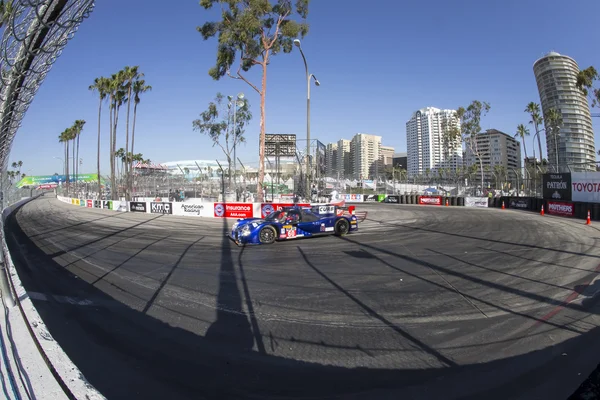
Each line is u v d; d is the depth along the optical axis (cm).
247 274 781
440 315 521
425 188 4562
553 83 6291
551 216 2064
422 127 9431
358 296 613
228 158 3123
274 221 1229
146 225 1908
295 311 545
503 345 420
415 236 1308
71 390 267
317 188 2536
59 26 306
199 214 2483
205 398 318
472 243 1136
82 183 6281
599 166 2150
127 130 3866
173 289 673
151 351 414
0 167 486
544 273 748
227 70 2458
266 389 332
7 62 308
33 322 400
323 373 361
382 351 409
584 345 413
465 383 339
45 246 1234
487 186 3838
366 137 9156
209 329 479
